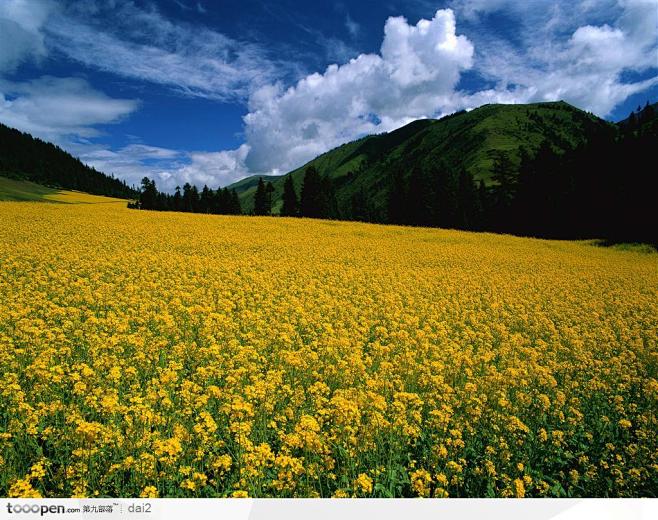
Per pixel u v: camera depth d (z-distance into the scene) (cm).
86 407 678
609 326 1504
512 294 1980
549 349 1224
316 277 2092
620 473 626
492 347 1245
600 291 2194
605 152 6122
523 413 789
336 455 631
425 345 1066
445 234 4575
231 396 707
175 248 2631
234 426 607
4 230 2736
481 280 2294
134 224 3572
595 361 1071
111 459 590
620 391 932
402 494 584
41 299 1321
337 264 2488
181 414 668
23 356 858
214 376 855
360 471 602
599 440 725
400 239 3991
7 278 1609
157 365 927
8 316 1096
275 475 581
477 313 1581
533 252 3716
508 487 578
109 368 837
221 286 1678
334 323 1293
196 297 1502
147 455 538
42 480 543
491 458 646
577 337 1317
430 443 672
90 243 2562
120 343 975
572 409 760
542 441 695
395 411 701
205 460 589
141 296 1479
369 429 625
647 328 1563
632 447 681
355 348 1020
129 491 543
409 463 638
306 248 2959
